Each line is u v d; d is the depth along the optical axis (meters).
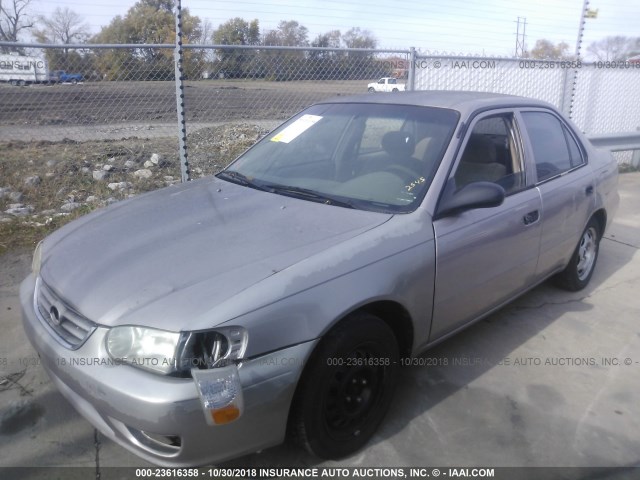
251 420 2.13
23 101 10.06
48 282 2.56
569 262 4.36
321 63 7.45
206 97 10.15
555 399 3.13
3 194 6.35
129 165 7.67
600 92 9.90
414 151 3.17
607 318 4.16
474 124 3.28
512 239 3.31
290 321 2.19
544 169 3.79
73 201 6.32
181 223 2.81
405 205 2.88
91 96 9.72
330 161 3.42
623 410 3.05
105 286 2.32
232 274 2.27
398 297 2.58
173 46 5.70
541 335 3.87
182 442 2.04
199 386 1.99
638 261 5.46
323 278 2.32
